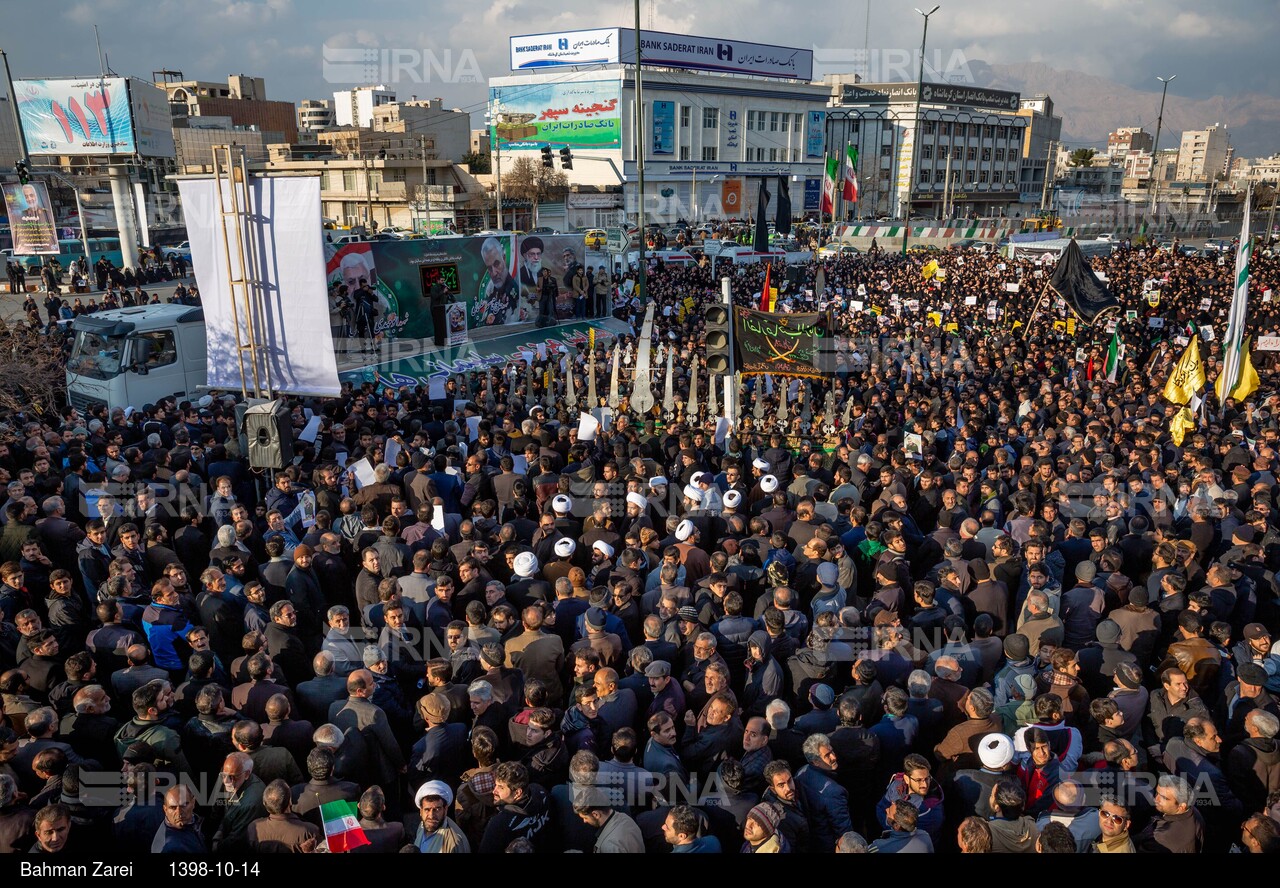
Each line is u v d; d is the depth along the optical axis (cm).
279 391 1010
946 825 542
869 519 875
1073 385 1602
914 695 582
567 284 2516
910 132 9081
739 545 810
